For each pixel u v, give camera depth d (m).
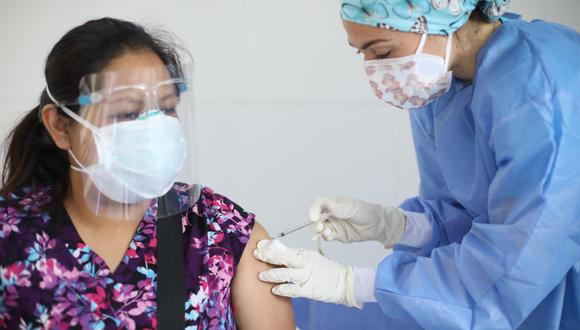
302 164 2.99
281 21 2.89
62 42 1.31
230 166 2.95
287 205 3.00
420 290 1.54
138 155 1.29
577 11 2.99
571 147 1.40
